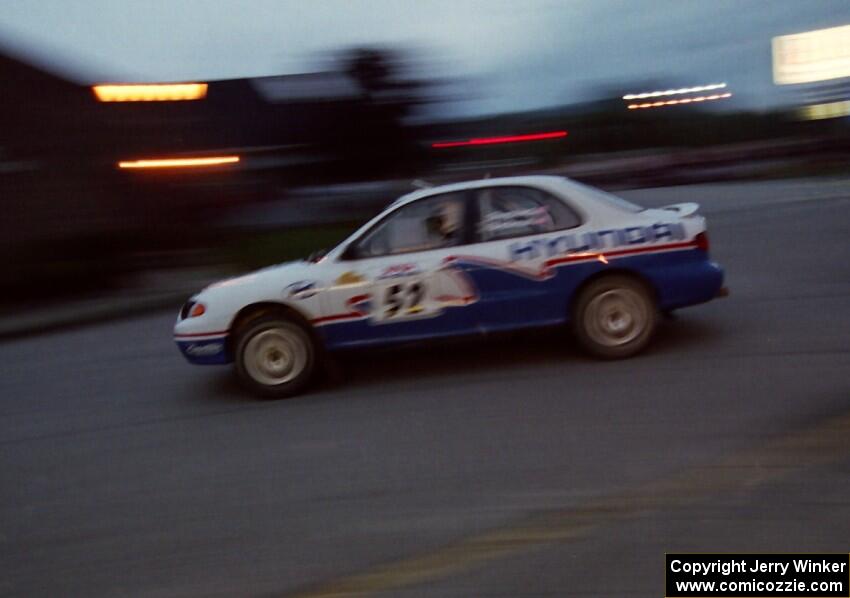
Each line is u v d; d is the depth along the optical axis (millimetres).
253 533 4375
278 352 6660
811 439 4852
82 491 5203
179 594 3840
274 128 14234
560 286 6496
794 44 25312
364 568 3916
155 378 7754
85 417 6766
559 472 4754
